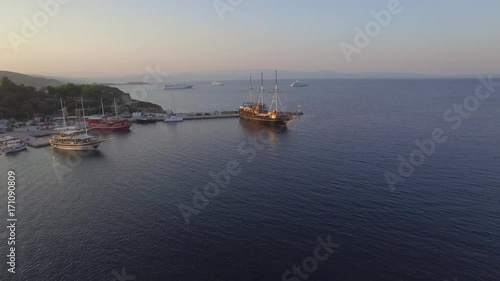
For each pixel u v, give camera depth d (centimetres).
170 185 7588
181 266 4444
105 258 4672
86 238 5228
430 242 4781
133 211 6184
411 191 6631
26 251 4900
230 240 5044
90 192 7275
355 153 9850
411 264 4312
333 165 8650
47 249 4941
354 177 7612
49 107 18750
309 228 5312
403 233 5044
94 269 4431
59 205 6556
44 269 4462
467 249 4584
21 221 5869
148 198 6819
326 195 6594
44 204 6619
